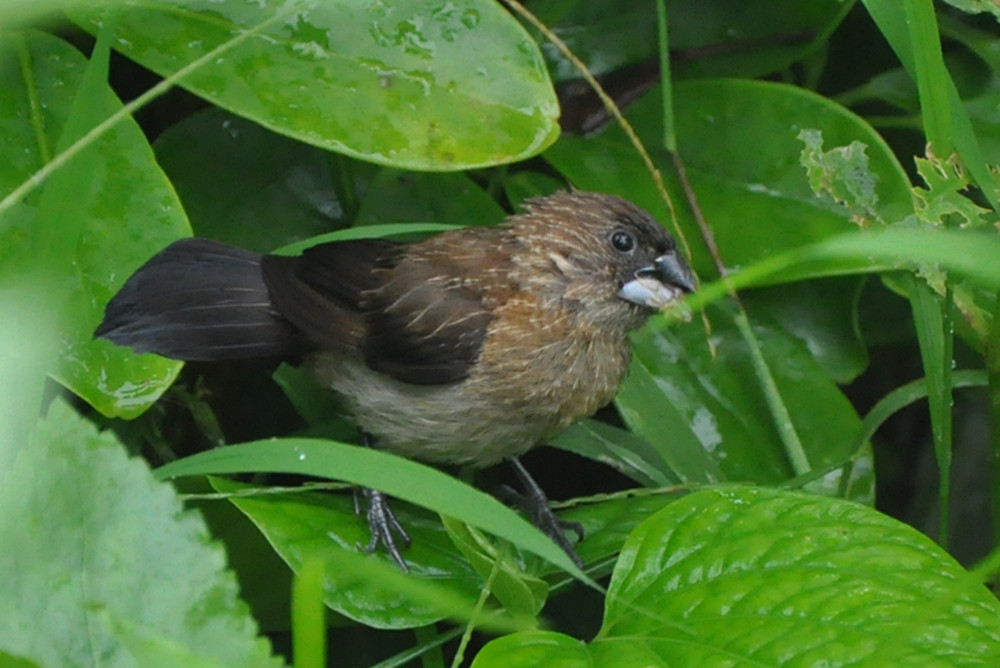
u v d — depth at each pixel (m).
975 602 5.11
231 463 5.22
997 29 9.06
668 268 7.65
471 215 8.17
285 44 6.68
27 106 6.50
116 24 6.55
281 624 7.09
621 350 7.71
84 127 5.71
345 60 6.68
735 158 8.18
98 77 5.76
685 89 8.35
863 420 7.92
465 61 6.72
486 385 7.33
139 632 3.97
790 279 7.70
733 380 8.00
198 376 8.03
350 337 7.38
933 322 7.22
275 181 8.23
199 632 4.42
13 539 4.39
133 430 7.59
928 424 10.18
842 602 5.17
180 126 8.12
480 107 6.67
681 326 8.10
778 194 8.05
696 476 7.58
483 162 6.59
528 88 6.70
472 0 6.75
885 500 10.25
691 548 5.69
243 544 6.86
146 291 7.00
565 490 9.08
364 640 7.69
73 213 5.69
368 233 7.17
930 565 5.36
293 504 6.46
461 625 6.36
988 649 4.84
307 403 8.10
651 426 7.71
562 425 7.63
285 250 7.25
